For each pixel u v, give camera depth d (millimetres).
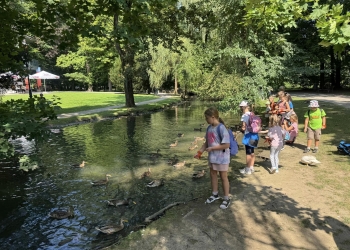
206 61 22000
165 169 9234
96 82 59844
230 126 16484
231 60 16922
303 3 3646
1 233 5625
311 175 6840
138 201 6844
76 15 6355
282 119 9781
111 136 14953
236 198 5691
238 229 4457
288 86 49531
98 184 7973
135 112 24109
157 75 37125
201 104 33156
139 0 5434
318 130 8805
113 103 30688
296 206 5203
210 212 5086
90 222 5945
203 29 28375
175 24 21297
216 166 5270
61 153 11609
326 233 4270
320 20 3047
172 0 6879
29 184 8188
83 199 7094
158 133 15672
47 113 7238
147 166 9641
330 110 17875
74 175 8891
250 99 15820
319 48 31875
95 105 28391
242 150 10852
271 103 10328
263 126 15008
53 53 47031
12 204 6891
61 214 6176
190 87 36594
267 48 17594
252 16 4738
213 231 4406
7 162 10430
